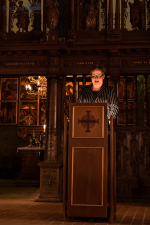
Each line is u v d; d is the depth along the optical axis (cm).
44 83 1399
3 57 1020
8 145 1636
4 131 1645
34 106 1634
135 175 966
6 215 595
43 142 1599
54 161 956
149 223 524
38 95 1569
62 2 1203
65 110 1007
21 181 1369
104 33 990
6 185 1359
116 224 504
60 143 995
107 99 566
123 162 974
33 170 1420
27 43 1025
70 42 975
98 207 492
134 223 522
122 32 991
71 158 505
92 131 505
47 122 991
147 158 970
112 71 968
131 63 971
